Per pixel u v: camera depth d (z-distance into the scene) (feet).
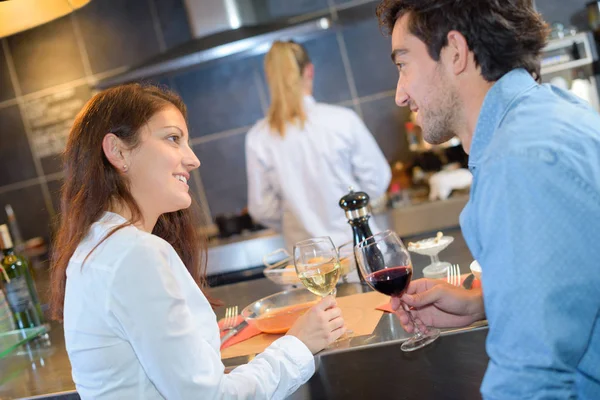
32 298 6.55
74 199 4.13
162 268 3.77
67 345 4.01
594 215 2.84
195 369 3.72
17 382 5.20
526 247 2.83
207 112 14.66
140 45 14.69
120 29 14.70
